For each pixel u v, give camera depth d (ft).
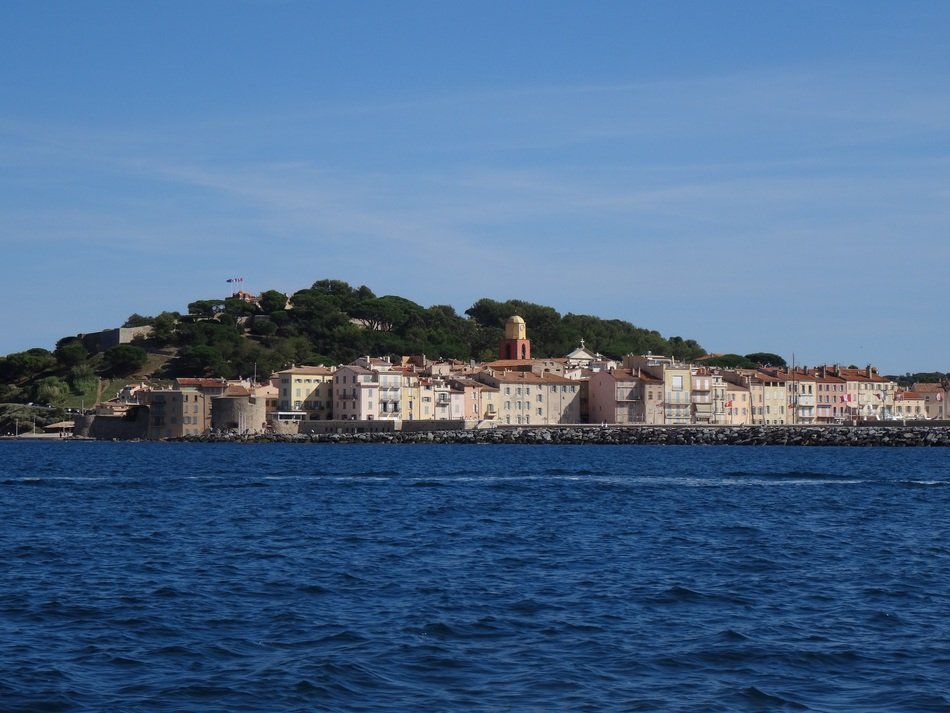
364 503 335.06
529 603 168.55
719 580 190.39
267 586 183.42
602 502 338.34
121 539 246.27
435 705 117.80
